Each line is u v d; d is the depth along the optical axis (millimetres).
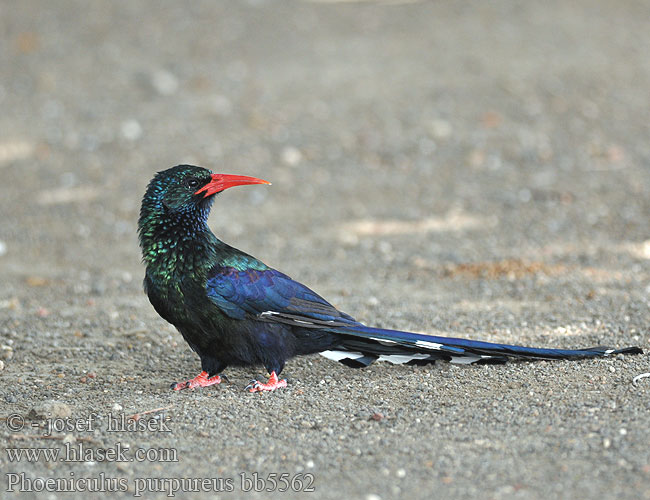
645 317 16844
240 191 28516
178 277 13789
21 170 29922
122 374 15242
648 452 10727
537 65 36406
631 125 31484
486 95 34094
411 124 32312
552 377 13750
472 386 13656
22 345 16703
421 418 12500
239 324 13875
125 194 28219
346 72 36719
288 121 32938
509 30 40406
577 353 14469
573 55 37312
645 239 23062
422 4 44094
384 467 10938
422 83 35375
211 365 14469
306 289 14383
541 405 12609
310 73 36719
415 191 28031
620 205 25781
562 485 10172
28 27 41156
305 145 31250
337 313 14344
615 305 17812
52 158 30656
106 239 25141
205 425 12594
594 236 23594
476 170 29156
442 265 21922
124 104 34500
